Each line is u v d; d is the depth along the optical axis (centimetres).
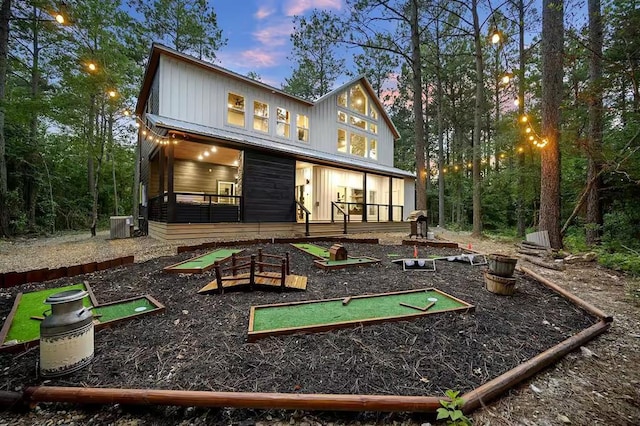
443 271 460
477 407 158
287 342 221
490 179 1201
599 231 739
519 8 1090
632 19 580
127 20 1230
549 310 303
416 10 1036
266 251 620
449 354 210
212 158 1051
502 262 350
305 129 1227
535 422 153
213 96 952
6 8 925
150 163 1037
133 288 363
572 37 648
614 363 214
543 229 696
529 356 212
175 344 218
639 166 625
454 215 2288
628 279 443
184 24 1409
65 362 177
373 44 1194
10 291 349
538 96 1047
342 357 203
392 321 258
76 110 956
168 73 858
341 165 1110
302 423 148
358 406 149
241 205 855
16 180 1159
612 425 152
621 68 591
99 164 991
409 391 168
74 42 918
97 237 943
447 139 2402
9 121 1064
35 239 942
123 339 226
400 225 1313
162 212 798
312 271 461
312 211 1205
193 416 151
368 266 497
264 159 909
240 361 196
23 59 1148
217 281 338
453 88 1948
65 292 193
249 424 146
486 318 273
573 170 906
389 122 1608
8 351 204
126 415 152
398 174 1403
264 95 1087
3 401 151
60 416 150
